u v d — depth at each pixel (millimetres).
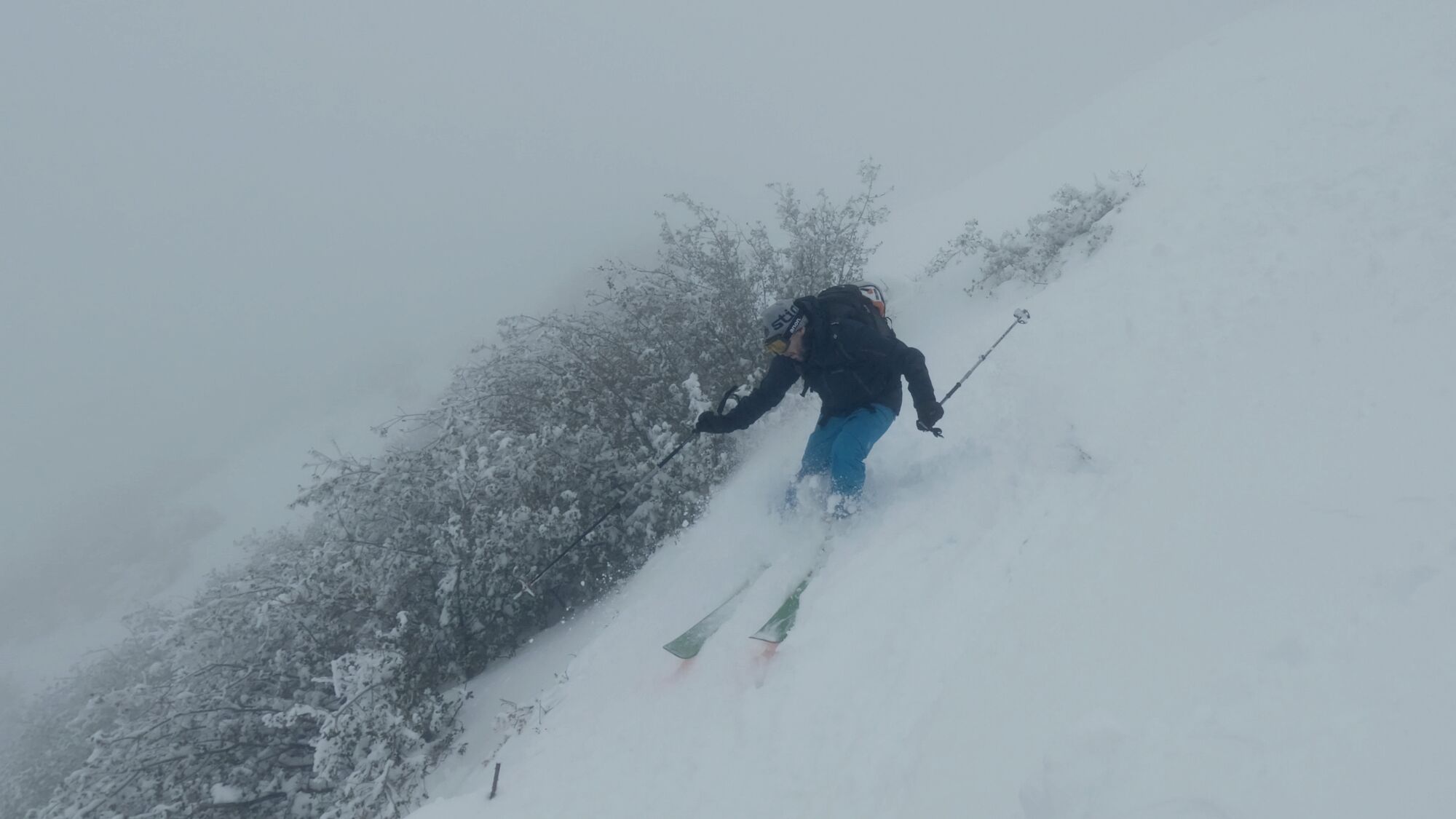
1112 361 3807
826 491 4121
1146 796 1449
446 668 5613
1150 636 1877
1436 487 1773
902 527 3547
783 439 5633
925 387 3869
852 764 2359
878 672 2709
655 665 3748
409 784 4215
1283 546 1862
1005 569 2777
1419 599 1496
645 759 3072
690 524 5309
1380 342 2590
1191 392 3092
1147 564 2162
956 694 2273
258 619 5465
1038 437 3490
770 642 3289
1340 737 1324
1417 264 2977
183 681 5625
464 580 5562
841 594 3281
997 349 5008
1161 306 4086
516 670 5176
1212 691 1594
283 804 5035
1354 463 2045
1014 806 1689
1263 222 4395
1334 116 5434
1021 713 1962
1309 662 1518
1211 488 2326
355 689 4566
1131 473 2799
